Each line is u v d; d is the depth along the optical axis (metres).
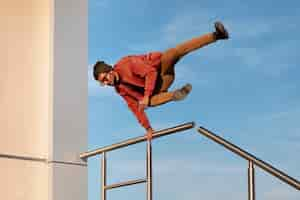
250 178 6.70
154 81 7.69
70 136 7.75
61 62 7.80
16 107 7.96
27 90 7.91
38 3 7.98
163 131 7.16
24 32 8.02
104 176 7.46
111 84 7.90
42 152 7.68
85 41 8.02
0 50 8.13
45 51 7.84
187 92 7.57
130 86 7.82
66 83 7.81
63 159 7.66
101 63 7.98
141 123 7.73
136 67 7.79
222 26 7.53
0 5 8.18
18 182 7.76
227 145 6.80
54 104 7.68
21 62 8.00
